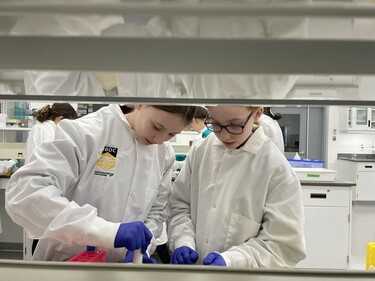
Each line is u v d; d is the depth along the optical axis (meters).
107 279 0.67
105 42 0.39
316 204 2.94
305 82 0.60
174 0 0.35
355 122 6.17
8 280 0.66
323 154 6.50
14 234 3.95
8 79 0.61
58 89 0.63
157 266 0.71
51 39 0.39
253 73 0.40
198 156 1.26
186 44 0.39
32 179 0.97
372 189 5.86
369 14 0.37
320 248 2.95
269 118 2.61
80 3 0.36
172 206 1.30
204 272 0.69
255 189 1.11
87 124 1.13
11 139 4.11
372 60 0.40
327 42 0.39
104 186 1.12
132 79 0.55
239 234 1.09
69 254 1.09
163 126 1.05
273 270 0.69
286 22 0.39
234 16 0.37
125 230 0.87
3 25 0.41
